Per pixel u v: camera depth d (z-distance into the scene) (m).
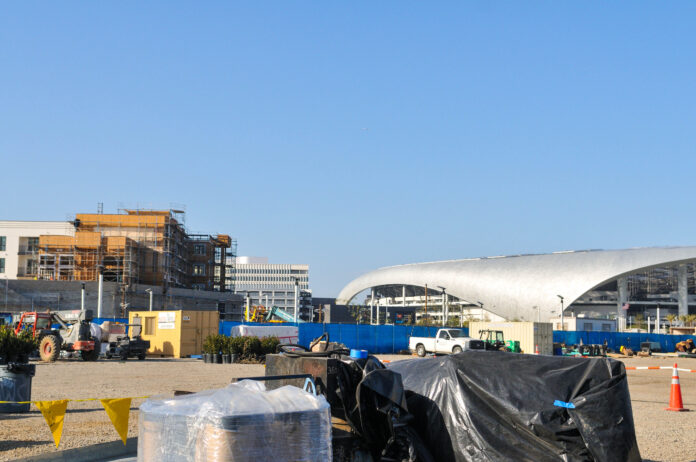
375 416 6.50
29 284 75.25
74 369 25.36
